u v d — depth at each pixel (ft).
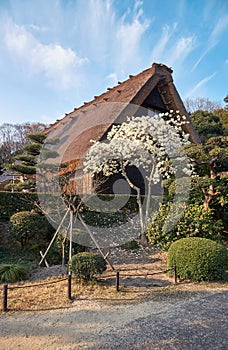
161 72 32.76
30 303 11.51
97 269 13.80
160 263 18.25
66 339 8.47
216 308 10.93
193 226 17.92
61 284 13.76
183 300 11.85
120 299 11.98
